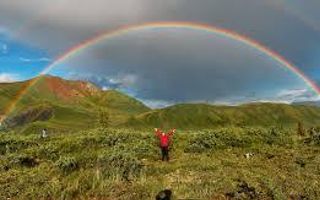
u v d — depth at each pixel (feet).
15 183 68.44
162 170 73.72
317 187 66.85
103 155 75.31
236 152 98.58
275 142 111.96
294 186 66.28
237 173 71.56
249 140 109.29
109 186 65.46
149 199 59.77
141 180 67.00
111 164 72.13
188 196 59.26
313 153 96.99
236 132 113.91
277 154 94.63
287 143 112.68
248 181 65.51
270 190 63.21
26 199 63.67
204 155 92.73
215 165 78.02
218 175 68.80
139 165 73.51
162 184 64.59
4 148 102.47
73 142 100.89
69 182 67.51
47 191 64.69
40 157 92.22
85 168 74.49
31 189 65.92
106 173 69.92
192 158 87.76
